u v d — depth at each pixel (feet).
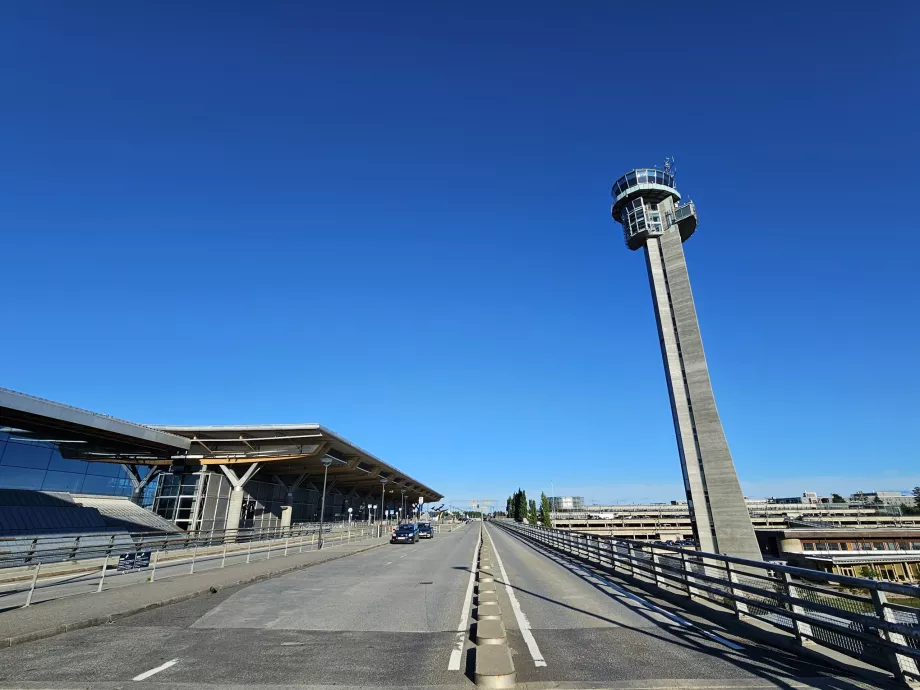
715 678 20.77
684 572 38.45
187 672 22.27
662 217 203.82
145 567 61.31
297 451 175.42
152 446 131.64
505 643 24.89
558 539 98.37
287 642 27.71
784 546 191.83
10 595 42.60
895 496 490.08
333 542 131.03
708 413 171.32
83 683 20.85
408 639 28.40
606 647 26.18
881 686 19.33
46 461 117.60
